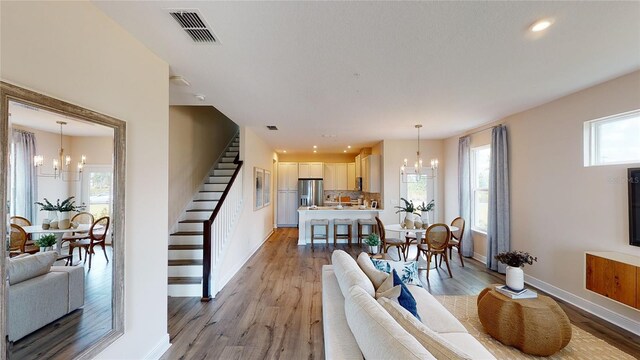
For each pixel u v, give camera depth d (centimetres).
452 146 637
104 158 179
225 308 330
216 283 374
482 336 267
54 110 144
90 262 170
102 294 177
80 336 161
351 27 195
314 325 290
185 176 504
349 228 677
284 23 190
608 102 299
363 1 167
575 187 337
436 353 114
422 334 127
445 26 194
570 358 234
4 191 120
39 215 139
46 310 141
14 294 125
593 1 169
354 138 667
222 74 278
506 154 448
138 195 213
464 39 212
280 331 278
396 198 678
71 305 157
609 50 231
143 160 219
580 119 330
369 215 715
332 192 992
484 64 256
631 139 287
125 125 195
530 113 405
